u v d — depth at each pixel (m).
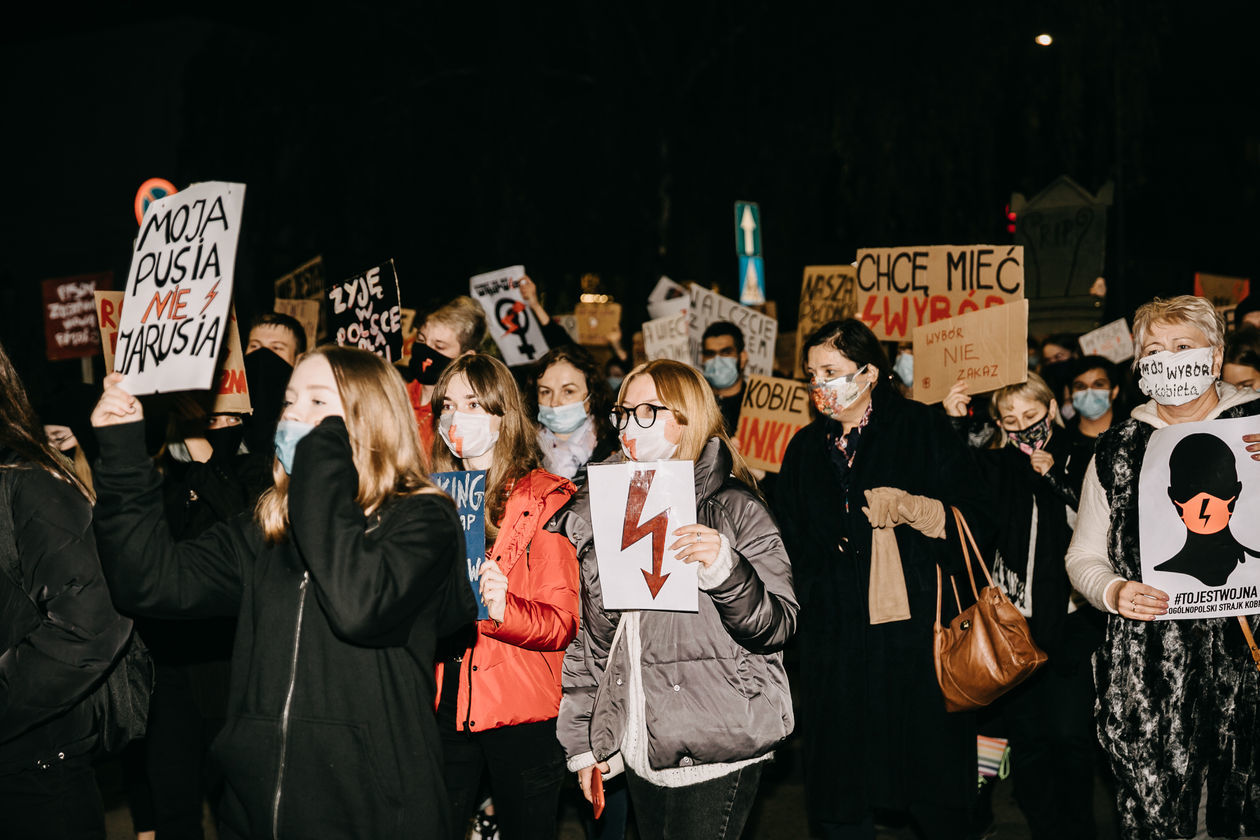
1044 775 5.06
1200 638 3.59
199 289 3.02
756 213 12.66
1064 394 8.72
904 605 4.21
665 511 3.33
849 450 4.55
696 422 3.65
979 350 5.31
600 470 3.40
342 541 2.72
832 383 4.41
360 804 2.77
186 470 4.94
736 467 3.80
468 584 3.10
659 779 3.60
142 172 25.53
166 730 4.70
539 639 3.68
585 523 3.88
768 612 3.35
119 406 2.97
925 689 4.22
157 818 4.68
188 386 2.94
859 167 18.00
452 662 4.01
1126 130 17.45
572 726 3.81
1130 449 3.75
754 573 3.33
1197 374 3.61
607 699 3.64
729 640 3.53
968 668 4.07
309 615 2.84
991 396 5.79
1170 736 3.59
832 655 4.29
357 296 6.15
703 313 9.60
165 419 5.16
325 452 2.79
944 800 4.17
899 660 4.26
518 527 3.91
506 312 7.81
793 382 7.19
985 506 4.40
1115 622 3.74
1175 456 3.64
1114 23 16.69
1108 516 3.84
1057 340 9.05
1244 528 3.54
